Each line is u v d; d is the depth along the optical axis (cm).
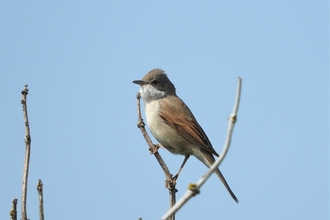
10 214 679
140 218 606
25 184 692
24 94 744
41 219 680
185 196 514
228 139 527
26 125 727
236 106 534
